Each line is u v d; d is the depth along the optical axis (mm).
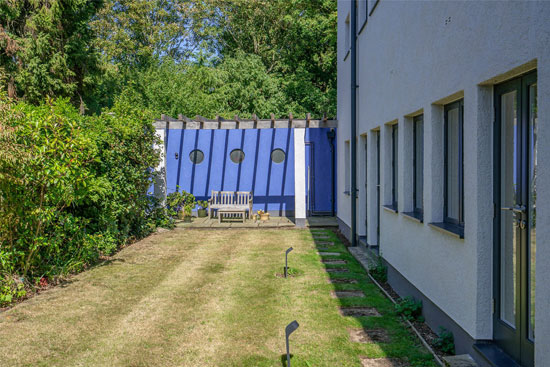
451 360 3607
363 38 8906
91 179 7117
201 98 21516
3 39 16141
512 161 3346
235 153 14477
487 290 3576
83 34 18406
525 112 3105
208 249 9406
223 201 14438
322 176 14523
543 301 2613
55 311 5426
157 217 12328
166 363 4043
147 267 7766
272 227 12445
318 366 3938
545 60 2576
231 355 4195
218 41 27078
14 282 5898
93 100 21172
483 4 3402
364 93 8820
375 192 8297
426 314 4926
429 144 4777
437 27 4465
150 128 11148
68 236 7168
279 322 5039
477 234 3570
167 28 24656
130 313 5363
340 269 7586
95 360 4098
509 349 3332
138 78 22484
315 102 22781
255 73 22422
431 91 4668
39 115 6270
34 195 6094
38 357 4160
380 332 4730
